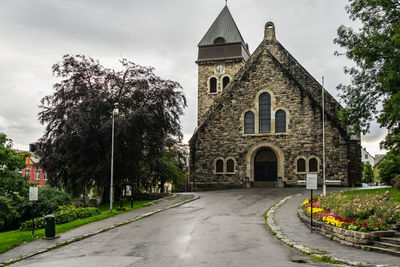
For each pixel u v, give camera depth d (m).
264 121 39.59
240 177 39.44
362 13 27.03
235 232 16.34
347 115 29.33
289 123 38.44
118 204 31.59
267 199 27.86
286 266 10.60
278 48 40.72
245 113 40.28
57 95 32.84
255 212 22.38
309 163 37.25
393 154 33.25
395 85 23.55
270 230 16.81
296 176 37.50
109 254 12.98
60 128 31.80
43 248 14.80
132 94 32.56
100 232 18.22
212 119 41.16
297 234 15.70
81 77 33.28
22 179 18.72
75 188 34.59
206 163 40.72
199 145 41.16
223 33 53.34
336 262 11.00
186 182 62.41
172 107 33.88
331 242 14.16
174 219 20.77
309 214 19.05
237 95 40.75
